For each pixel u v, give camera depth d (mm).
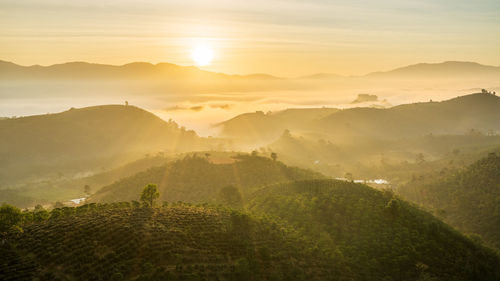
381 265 96625
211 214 107438
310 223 119500
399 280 92312
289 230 110750
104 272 71000
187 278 73750
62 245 76562
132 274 72500
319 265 92000
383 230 111875
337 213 124000
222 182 192750
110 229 85312
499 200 172625
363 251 102000
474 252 109562
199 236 90250
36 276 66688
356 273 91875
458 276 95688
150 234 85438
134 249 79375
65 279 67438
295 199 139625
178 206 118312
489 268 102688
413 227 113750
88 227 85375
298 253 95062
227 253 86250
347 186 150625
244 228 100562
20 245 75562
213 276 76750
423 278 91938
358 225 115938
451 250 105688
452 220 176625
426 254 101875
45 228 84625
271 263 87188
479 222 166125
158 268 74500
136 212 101000
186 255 81312
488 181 193750
